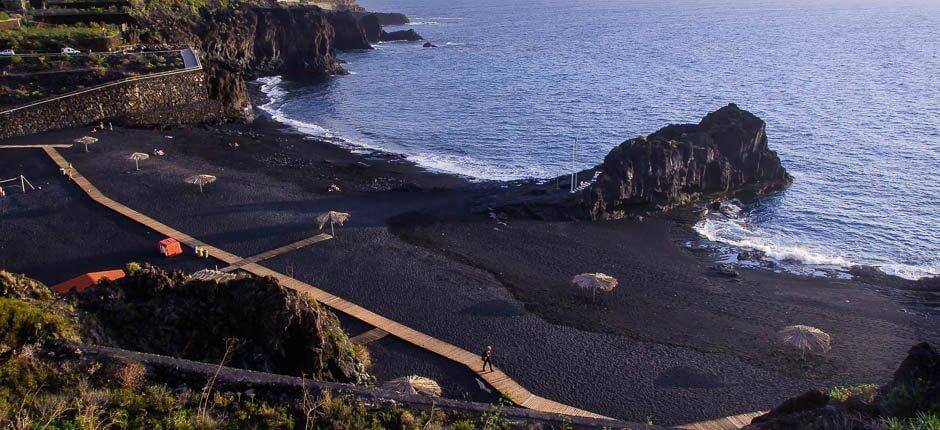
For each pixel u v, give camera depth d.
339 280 47.12
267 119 103.88
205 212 58.94
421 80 142.75
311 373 27.98
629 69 157.50
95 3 126.56
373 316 42.19
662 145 64.56
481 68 159.25
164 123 90.31
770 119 104.62
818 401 20.38
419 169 78.75
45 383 19.44
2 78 84.75
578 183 66.69
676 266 52.19
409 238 55.34
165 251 50.03
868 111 109.38
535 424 20.11
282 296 28.31
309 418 19.28
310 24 147.38
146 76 90.56
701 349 39.94
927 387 18.97
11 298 23.72
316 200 63.56
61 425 17.75
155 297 28.34
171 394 19.83
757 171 71.69
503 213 61.00
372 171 75.56
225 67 113.31
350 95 126.00
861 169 78.81
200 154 77.06
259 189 65.75
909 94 123.94
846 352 40.00
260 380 20.61
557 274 49.75
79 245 52.00
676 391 35.59
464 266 50.38
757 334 42.00
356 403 20.28
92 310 26.97
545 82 140.00
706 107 114.38
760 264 53.31
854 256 55.94
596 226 59.84
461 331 40.94
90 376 19.97
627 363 38.16
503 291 46.56
